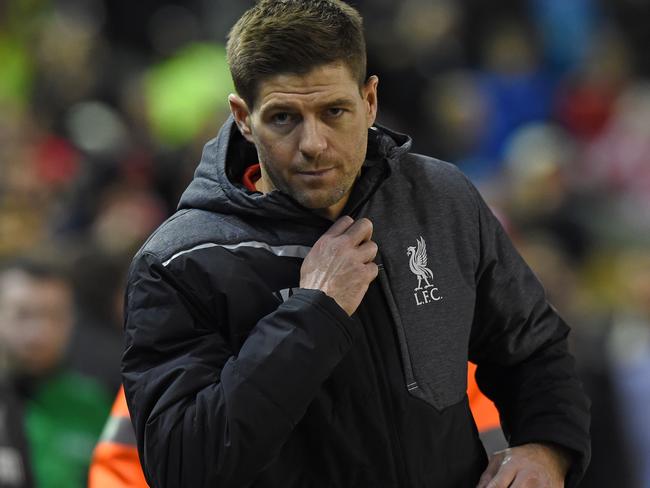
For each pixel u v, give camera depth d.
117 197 28.97
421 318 10.05
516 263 10.76
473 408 11.92
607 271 32.41
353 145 9.48
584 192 36.22
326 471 9.87
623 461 20.17
